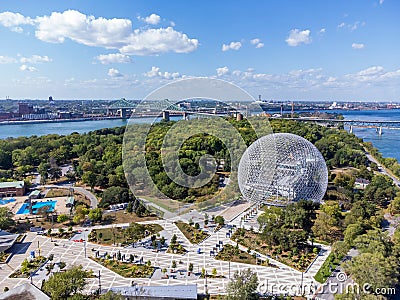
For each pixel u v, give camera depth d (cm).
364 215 10006
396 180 15588
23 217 11244
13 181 14538
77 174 15500
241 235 9481
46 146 19950
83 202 12469
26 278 7662
